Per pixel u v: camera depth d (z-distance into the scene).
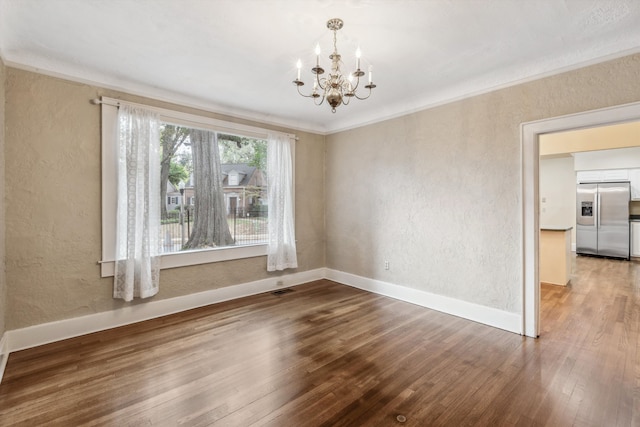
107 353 2.57
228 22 2.18
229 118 3.99
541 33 2.32
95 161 3.00
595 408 1.87
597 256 7.13
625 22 2.17
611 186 6.95
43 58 2.68
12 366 2.36
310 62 2.79
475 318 3.26
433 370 2.30
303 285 4.70
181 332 2.99
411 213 3.86
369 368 2.33
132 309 3.23
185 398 1.98
